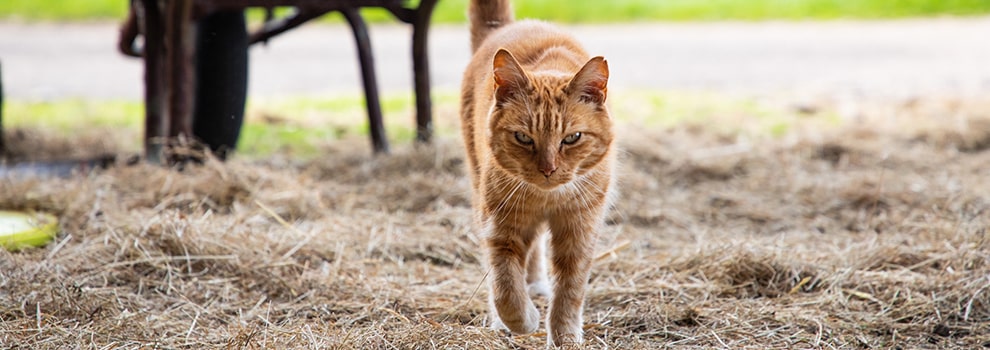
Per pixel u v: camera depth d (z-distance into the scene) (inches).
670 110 398.0
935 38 614.5
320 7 276.8
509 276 169.9
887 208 258.4
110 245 202.8
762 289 194.5
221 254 202.1
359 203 263.1
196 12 260.2
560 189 167.3
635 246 228.5
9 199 241.8
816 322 174.9
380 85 462.0
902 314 179.8
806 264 202.1
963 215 243.0
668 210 259.0
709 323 175.9
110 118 379.9
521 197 168.7
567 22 693.3
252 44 304.7
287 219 244.8
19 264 191.8
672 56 555.2
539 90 164.4
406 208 259.8
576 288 171.3
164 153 267.4
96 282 188.2
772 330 171.9
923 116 371.6
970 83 455.8
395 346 157.0
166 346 159.2
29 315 170.9
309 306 183.2
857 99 419.8
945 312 179.2
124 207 237.3
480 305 185.8
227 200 249.9
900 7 735.1
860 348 166.9
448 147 300.5
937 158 314.0
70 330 161.8
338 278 195.8
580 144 165.8
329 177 292.2
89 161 284.7
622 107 403.5
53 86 454.3
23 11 689.6
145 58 275.6
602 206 174.7
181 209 242.8
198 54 279.4
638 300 186.2
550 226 174.6
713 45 599.5
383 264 213.0
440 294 191.9
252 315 177.5
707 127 358.3
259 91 449.7
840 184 279.1
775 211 261.3
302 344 157.5
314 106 411.5
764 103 414.3
